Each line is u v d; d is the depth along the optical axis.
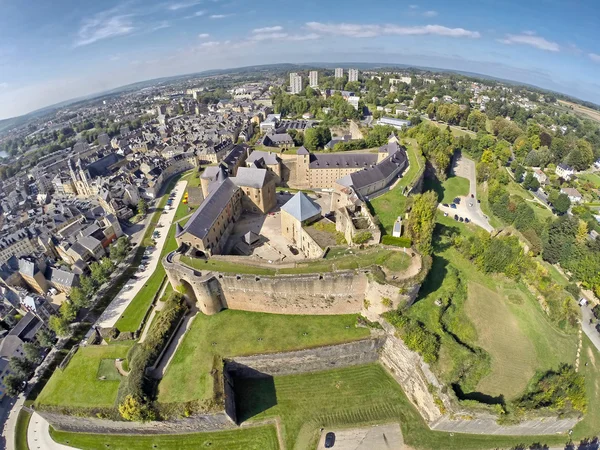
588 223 122.25
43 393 64.56
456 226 120.44
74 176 176.62
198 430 61.69
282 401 65.19
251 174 117.50
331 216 104.25
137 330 80.25
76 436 64.38
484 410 57.22
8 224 148.62
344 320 73.44
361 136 183.12
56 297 100.88
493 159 167.50
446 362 65.12
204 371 63.81
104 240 120.25
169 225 133.88
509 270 91.25
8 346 81.44
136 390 59.38
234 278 72.44
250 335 70.81
